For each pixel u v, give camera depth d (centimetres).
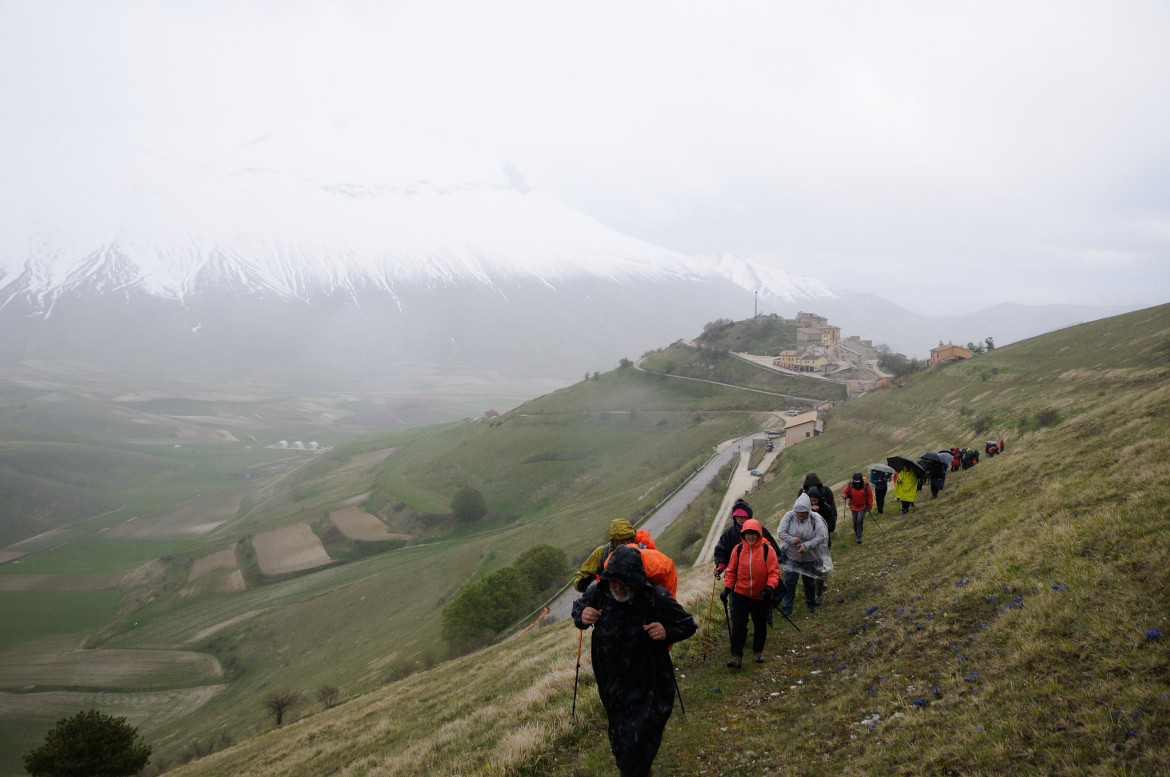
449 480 16450
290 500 19100
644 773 540
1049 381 5997
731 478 9288
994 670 631
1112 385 4716
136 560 15038
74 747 3512
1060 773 441
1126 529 826
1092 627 616
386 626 8669
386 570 11381
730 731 718
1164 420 1505
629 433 17138
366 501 16062
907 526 1644
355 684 6600
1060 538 906
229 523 17962
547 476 15688
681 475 10531
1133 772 411
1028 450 2095
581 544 8594
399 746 1289
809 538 1078
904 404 8331
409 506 14700
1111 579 702
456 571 9962
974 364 8431
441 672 2609
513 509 14475
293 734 2412
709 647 1041
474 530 13625
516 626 6519
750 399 16662
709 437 14688
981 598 845
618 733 548
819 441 8788
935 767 503
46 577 13738
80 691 8450
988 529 1182
